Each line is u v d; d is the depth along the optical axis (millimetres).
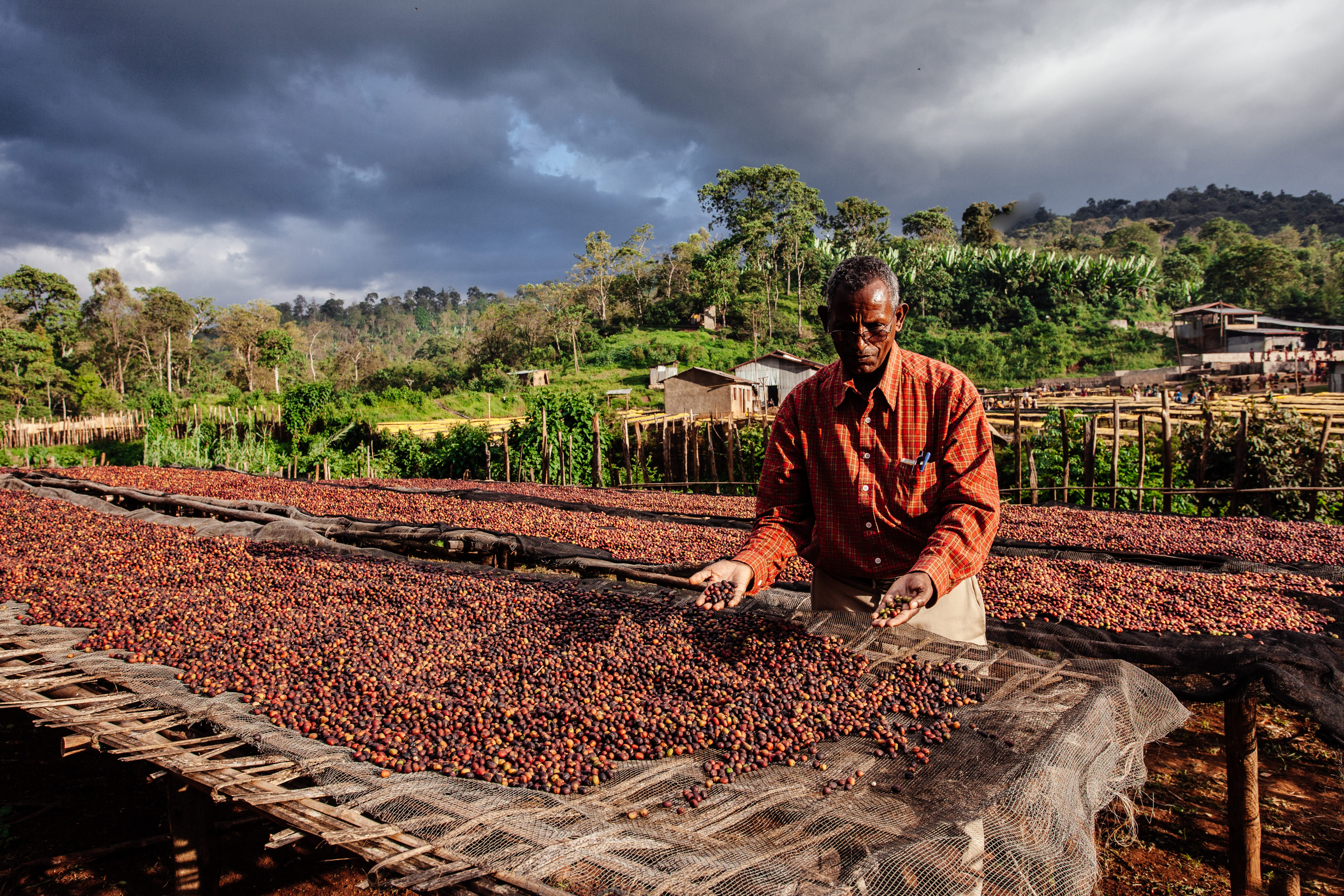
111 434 32469
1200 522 6969
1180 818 3779
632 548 5977
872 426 2445
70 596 4203
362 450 19984
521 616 3686
